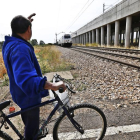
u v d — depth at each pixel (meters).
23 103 1.52
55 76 1.87
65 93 1.97
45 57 11.73
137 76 5.30
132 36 36.03
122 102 3.40
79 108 1.91
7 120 1.60
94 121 2.62
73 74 6.28
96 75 5.98
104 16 31.25
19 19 1.38
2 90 4.66
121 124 2.56
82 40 57.66
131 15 21.64
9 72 1.37
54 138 1.96
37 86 1.19
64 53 16.84
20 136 1.75
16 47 1.26
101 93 4.02
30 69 1.25
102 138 2.19
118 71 6.34
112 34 50.69
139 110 3.00
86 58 11.08
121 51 14.42
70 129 2.44
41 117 2.83
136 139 2.18
